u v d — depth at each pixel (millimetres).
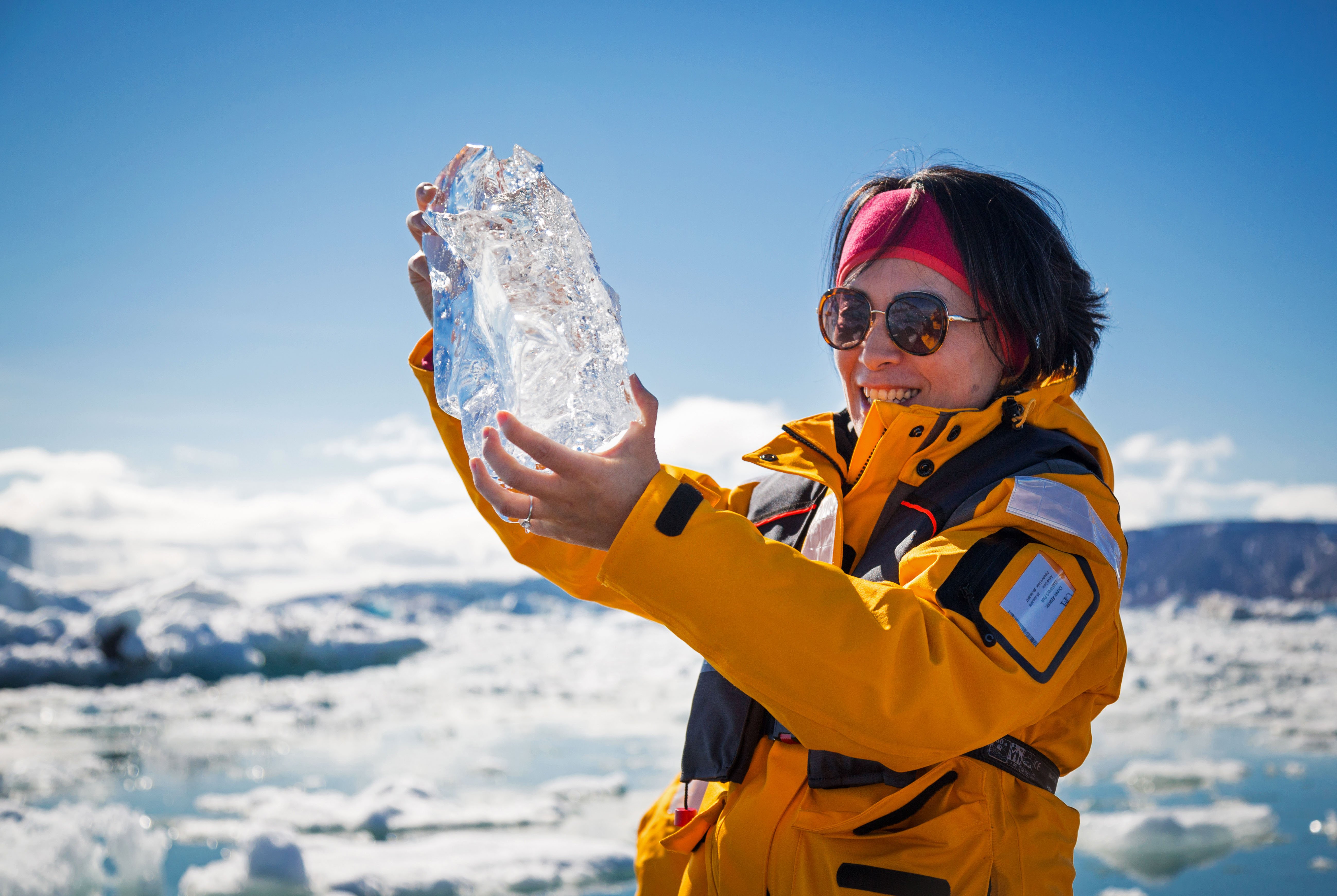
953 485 886
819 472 991
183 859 3459
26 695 7863
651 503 684
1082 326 1078
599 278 791
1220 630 11938
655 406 715
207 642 9477
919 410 911
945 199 964
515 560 1130
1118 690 958
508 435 648
